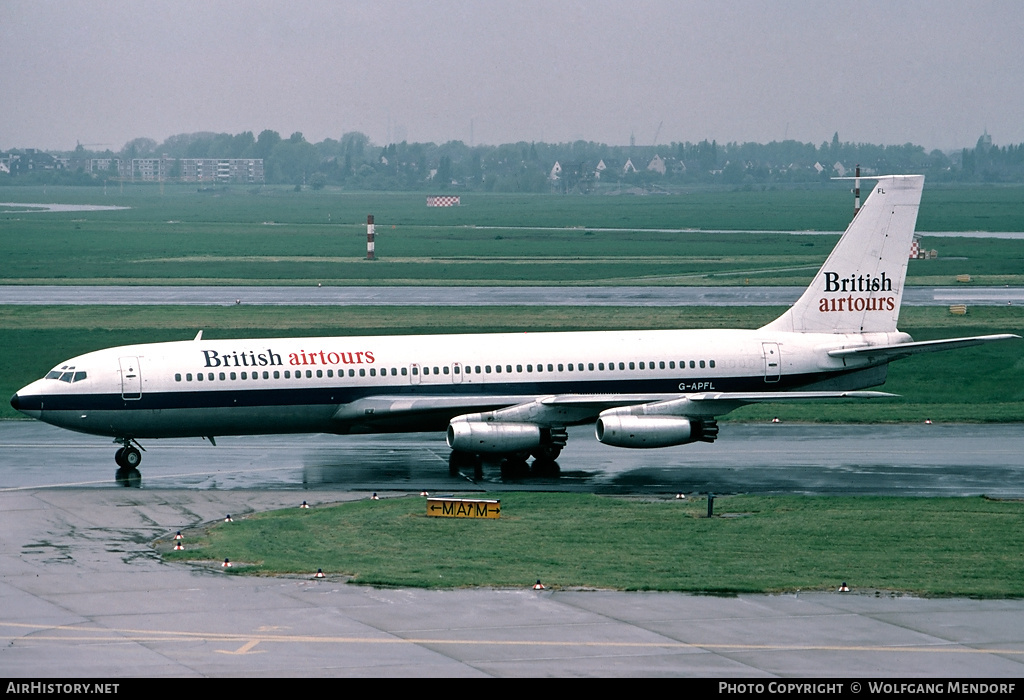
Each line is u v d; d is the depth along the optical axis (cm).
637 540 12094
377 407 16288
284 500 14000
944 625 9338
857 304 17988
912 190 17775
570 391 16975
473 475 15650
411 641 8919
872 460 16588
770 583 10475
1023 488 14725
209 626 9250
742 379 17400
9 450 17175
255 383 16062
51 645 8794
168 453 17025
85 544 11856
